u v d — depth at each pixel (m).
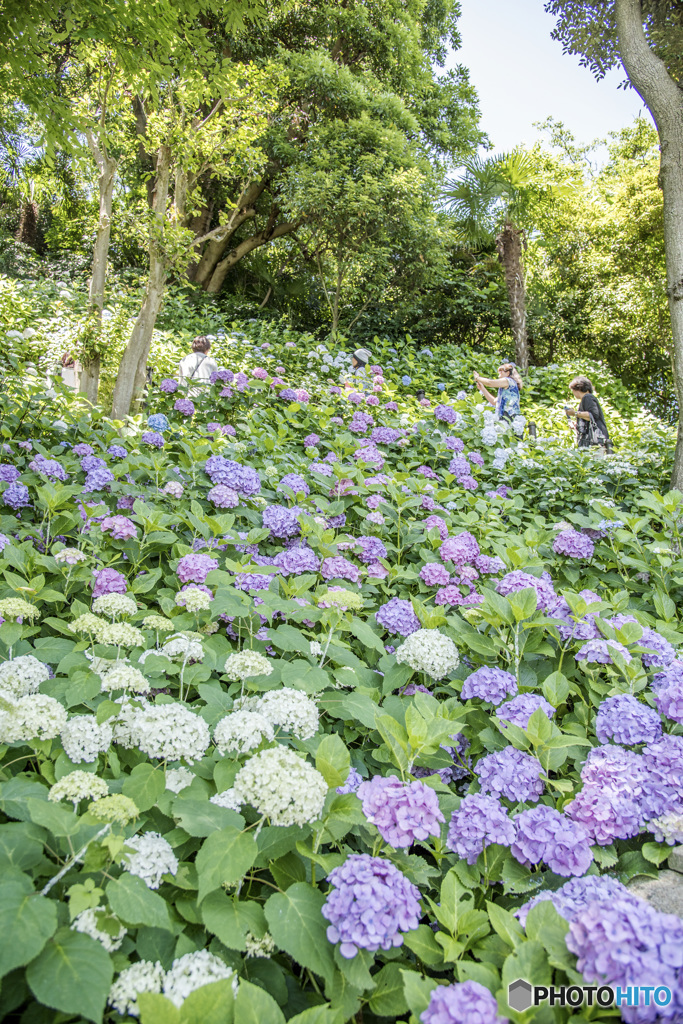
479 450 5.95
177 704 1.67
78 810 1.55
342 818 1.51
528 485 5.33
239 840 1.46
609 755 1.80
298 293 17.36
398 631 2.40
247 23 13.12
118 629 1.86
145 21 4.04
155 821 1.63
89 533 2.86
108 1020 1.28
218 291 17.36
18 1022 1.30
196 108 7.54
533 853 1.62
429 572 2.80
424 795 1.54
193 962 1.34
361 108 14.33
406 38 15.66
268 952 1.47
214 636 2.28
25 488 3.24
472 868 1.72
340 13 14.91
